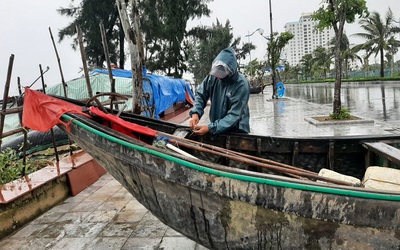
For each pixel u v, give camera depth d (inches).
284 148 163.8
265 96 1227.2
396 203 84.3
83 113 116.3
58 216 186.2
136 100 384.8
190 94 994.1
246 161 121.6
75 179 223.5
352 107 645.3
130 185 114.3
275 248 96.8
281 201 89.0
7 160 223.0
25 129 211.0
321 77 3117.6
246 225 96.6
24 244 155.1
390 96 818.2
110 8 1079.0
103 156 111.7
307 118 486.3
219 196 94.5
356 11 458.3
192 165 94.6
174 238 153.5
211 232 103.5
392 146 154.3
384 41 1546.5
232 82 149.6
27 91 113.6
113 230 164.4
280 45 991.6
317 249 92.1
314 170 165.2
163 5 1200.8
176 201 103.8
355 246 89.7
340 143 159.5
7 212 167.3
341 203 85.8
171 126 161.0
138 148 100.2
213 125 143.7
